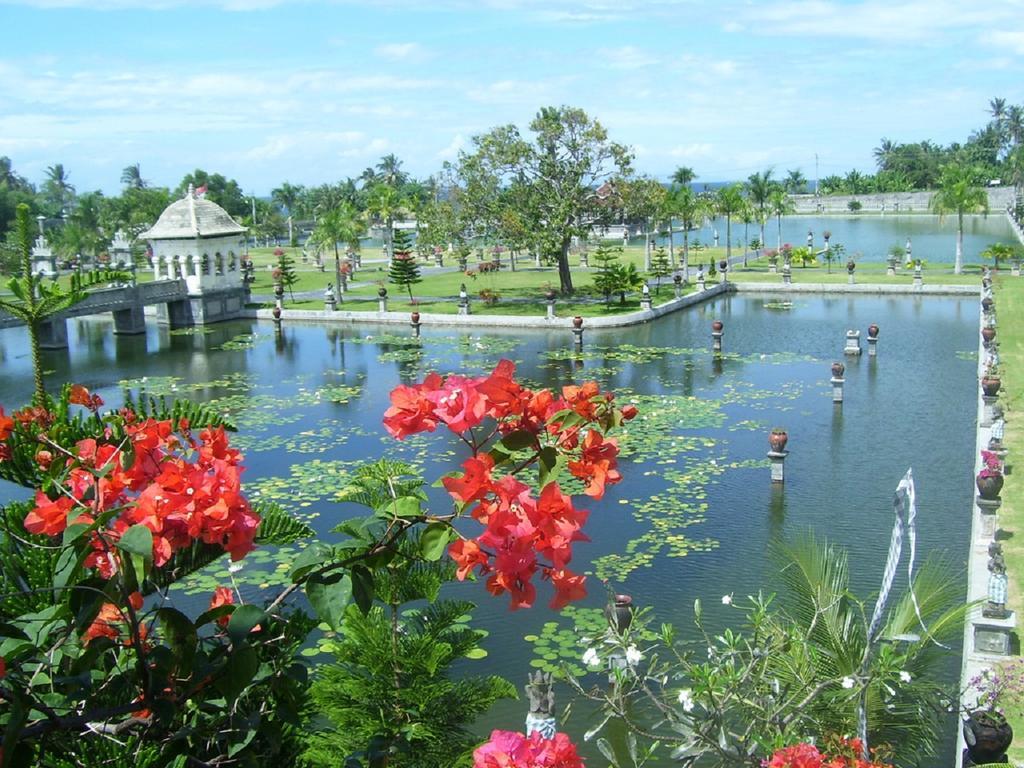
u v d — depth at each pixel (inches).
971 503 553.0
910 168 4037.9
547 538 100.9
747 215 2324.1
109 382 994.1
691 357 1059.3
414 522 116.6
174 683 120.0
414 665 231.8
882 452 665.6
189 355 1168.8
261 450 697.0
